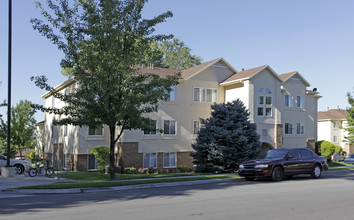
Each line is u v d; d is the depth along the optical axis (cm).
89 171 2894
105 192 1415
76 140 2870
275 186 1491
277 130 3306
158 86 1870
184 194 1283
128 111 1723
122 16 1781
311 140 3775
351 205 996
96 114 1778
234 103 2592
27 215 900
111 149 1945
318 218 825
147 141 3025
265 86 3272
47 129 3841
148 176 2106
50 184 1602
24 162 2506
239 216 850
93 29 1730
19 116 3944
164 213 897
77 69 1764
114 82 1711
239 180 1822
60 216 878
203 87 3334
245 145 2428
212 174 2194
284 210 923
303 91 3719
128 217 852
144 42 1844
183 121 3212
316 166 1862
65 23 1777
